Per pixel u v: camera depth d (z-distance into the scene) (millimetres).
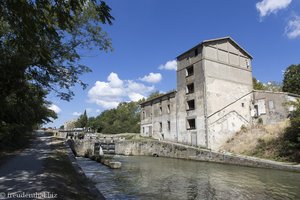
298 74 47156
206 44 36500
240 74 38938
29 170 11914
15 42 6281
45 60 7141
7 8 5473
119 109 91875
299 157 22312
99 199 9523
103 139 44562
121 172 21844
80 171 14141
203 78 35500
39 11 5578
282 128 28172
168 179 18328
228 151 30172
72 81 19016
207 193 14023
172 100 42062
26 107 21891
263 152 25938
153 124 46906
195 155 30750
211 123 33969
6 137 21625
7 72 12758
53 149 22250
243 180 17500
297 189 14648
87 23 18297
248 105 37375
